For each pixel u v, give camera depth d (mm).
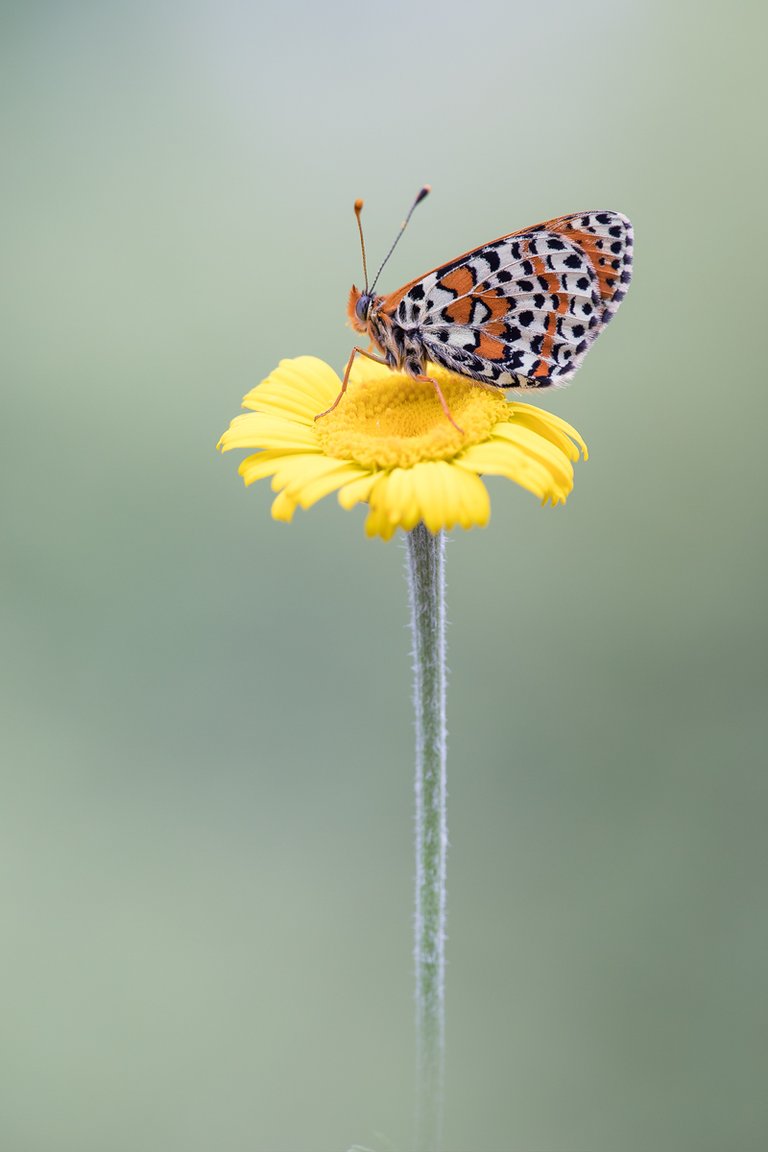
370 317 516
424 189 515
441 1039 509
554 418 516
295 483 504
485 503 501
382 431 511
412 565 509
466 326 515
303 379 520
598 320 514
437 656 508
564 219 511
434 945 508
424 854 508
